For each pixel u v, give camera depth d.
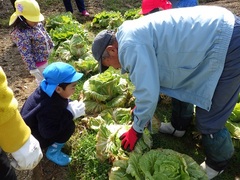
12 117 1.78
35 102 2.96
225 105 2.48
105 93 3.98
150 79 2.18
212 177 2.90
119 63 2.47
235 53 2.21
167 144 3.46
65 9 8.02
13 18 3.87
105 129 3.17
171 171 2.62
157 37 2.24
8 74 5.11
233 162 3.22
